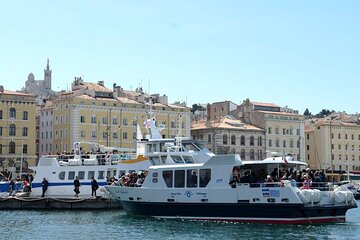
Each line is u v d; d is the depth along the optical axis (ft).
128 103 400.88
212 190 147.84
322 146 487.20
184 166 152.35
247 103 469.16
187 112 423.64
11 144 370.12
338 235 127.24
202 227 139.64
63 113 393.09
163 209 154.40
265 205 142.10
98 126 388.78
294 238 123.54
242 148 437.17
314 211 142.00
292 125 467.11
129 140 398.01
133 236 129.29
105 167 193.67
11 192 202.69
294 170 155.53
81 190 193.88
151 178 156.87
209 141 428.97
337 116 537.65
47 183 195.31
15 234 134.10
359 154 500.74
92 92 396.78
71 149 379.35
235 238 124.36
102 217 165.27
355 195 295.07
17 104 374.43
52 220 159.63
